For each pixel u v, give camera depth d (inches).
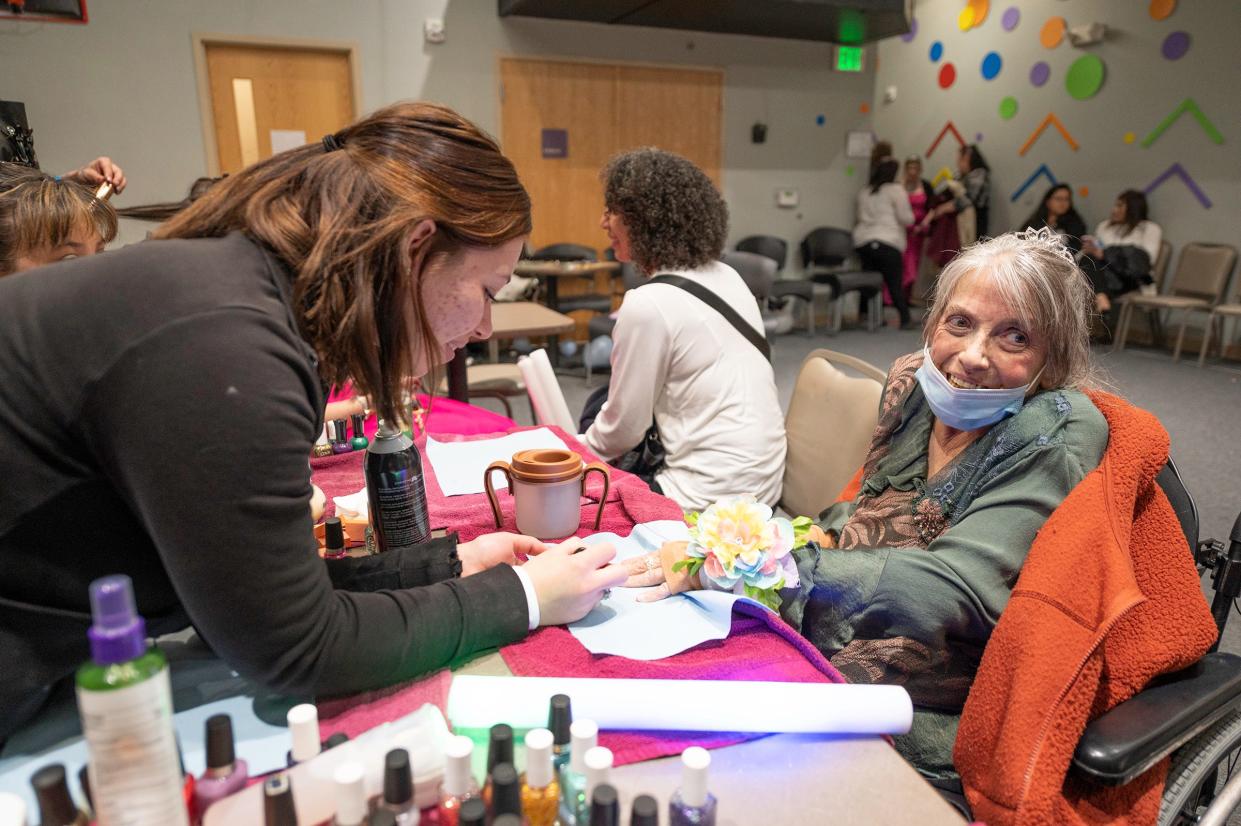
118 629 17.4
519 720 25.5
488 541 36.5
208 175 202.7
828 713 26.0
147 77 192.5
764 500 68.1
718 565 35.0
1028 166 263.6
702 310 65.5
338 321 25.2
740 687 26.6
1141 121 229.3
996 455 40.9
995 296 40.4
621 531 44.6
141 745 17.7
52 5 179.2
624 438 68.1
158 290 22.6
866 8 217.2
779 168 278.2
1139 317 238.5
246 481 22.0
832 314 276.4
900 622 38.2
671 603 35.4
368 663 26.4
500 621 30.3
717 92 261.7
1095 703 33.0
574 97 241.4
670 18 230.2
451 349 31.1
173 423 21.4
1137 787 32.7
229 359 22.0
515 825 19.3
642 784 23.9
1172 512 36.9
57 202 54.9
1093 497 34.9
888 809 23.2
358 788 19.7
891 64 307.4
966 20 275.3
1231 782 34.8
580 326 255.3
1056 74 249.4
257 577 22.8
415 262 26.8
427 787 21.7
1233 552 38.4
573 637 32.2
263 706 27.3
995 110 271.0
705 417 66.2
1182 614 35.0
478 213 27.1
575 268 212.8
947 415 43.2
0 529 23.1
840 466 63.7
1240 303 211.9
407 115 27.2
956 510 42.4
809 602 39.8
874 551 39.8
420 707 27.2
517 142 237.5
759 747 25.8
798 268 290.5
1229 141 209.8
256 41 201.0
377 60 214.7
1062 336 40.5
